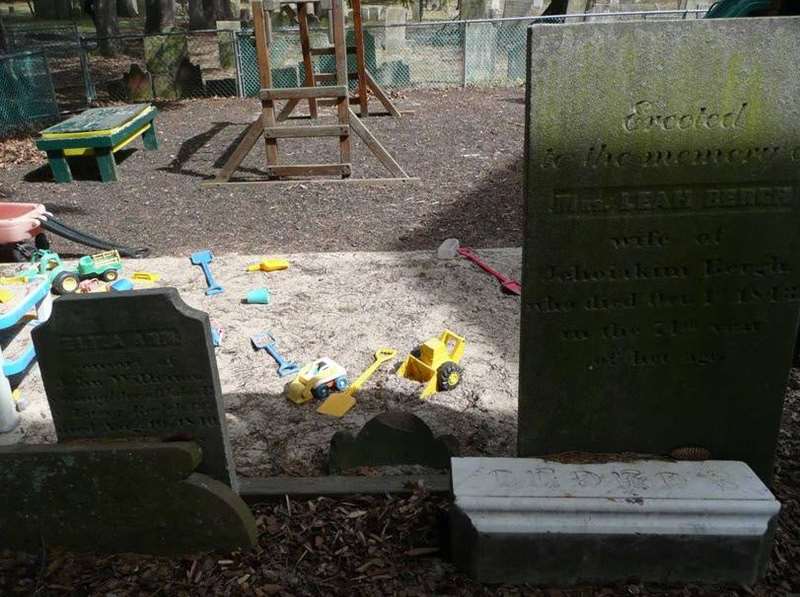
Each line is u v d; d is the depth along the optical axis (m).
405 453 3.27
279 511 3.03
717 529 2.55
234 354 4.39
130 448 2.69
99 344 2.67
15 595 2.67
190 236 7.04
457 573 2.73
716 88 2.35
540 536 2.59
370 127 11.82
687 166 2.45
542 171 2.45
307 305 4.98
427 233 6.88
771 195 2.49
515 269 5.44
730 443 2.86
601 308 2.64
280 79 14.80
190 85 15.15
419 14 24.39
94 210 7.97
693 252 2.56
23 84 12.52
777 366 2.73
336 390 3.94
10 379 4.18
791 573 2.69
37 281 4.51
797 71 2.33
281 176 8.74
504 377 4.05
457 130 11.38
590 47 2.30
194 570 2.77
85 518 2.81
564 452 2.88
